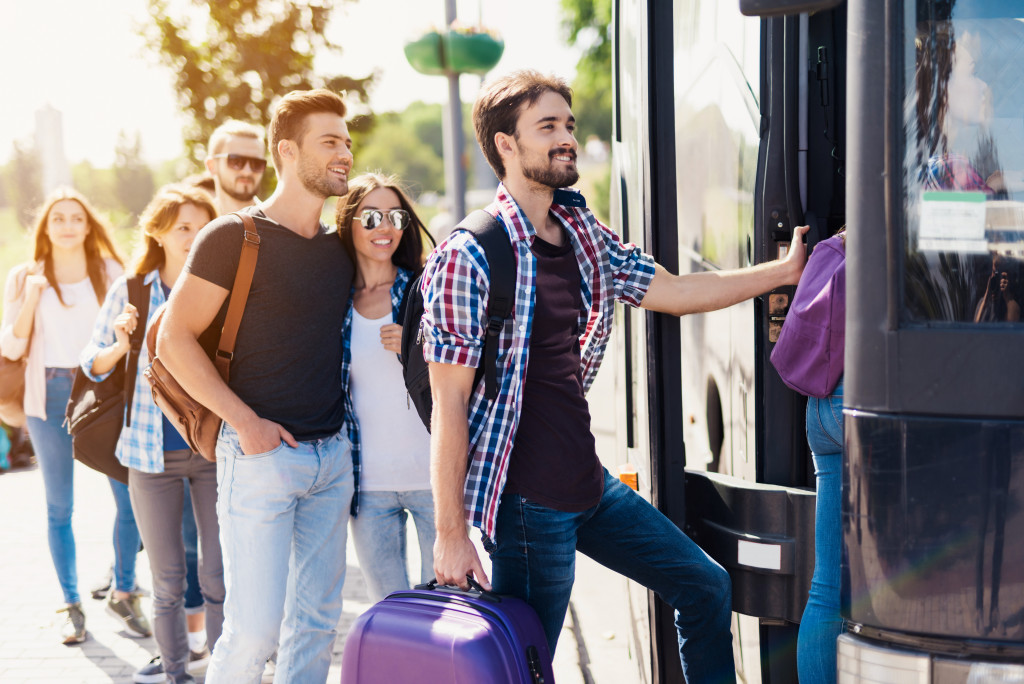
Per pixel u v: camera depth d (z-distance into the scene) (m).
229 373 3.09
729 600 2.64
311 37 8.99
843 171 2.70
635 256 2.70
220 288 3.03
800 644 2.38
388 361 3.36
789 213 2.66
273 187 8.95
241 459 3.06
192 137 9.11
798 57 2.63
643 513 2.62
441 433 2.35
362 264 3.39
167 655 3.93
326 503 3.24
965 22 1.85
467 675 2.22
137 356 3.82
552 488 2.41
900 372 1.82
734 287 2.62
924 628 1.80
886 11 1.85
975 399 1.78
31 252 4.81
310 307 3.15
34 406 4.73
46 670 4.43
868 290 1.85
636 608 3.63
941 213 1.83
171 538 3.91
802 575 2.56
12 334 4.70
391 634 2.34
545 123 2.41
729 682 2.69
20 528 6.78
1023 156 1.84
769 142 2.67
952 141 1.84
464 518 2.38
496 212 2.44
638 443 3.40
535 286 2.39
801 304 2.32
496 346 2.35
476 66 7.72
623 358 3.79
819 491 2.38
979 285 1.83
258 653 3.07
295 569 3.27
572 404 2.46
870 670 1.85
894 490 1.82
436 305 2.36
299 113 3.11
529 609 2.38
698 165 3.28
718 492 2.72
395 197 3.34
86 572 5.83
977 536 1.77
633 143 3.36
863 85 1.86
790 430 2.70
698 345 3.33
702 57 3.21
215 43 8.84
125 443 3.83
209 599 3.98
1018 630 1.75
